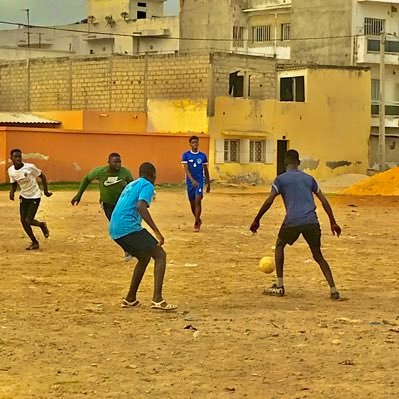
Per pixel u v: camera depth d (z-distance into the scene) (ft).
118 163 73.92
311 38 290.15
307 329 47.65
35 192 79.82
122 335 45.83
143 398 34.91
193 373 38.60
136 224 52.54
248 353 42.27
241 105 223.92
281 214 120.98
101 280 63.62
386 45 280.72
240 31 311.88
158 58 226.79
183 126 222.69
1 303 54.49
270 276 66.49
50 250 79.25
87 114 223.51
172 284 62.34
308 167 237.25
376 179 173.88
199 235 92.48
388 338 45.68
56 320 49.49
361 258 77.25
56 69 244.83
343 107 243.19
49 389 36.01
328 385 36.91
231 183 219.41
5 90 256.32
